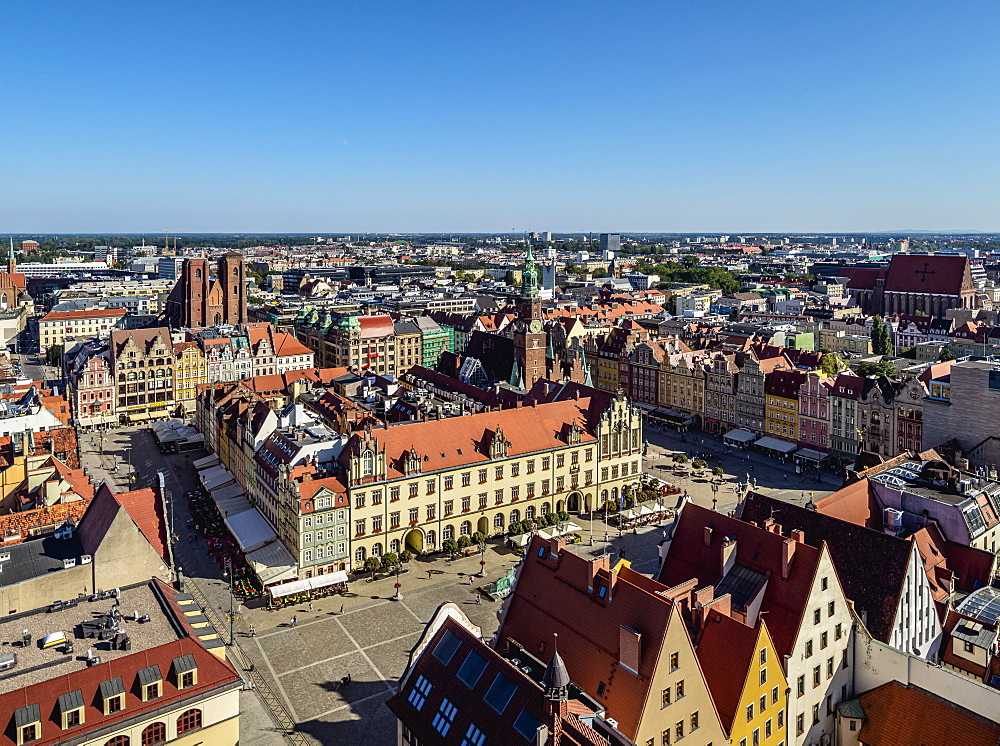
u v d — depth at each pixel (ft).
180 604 258.98
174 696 211.82
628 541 453.58
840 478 579.48
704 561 278.67
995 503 348.59
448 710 210.18
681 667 211.00
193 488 542.98
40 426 455.63
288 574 391.86
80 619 237.86
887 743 239.91
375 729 282.77
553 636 237.04
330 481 407.85
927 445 501.56
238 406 552.82
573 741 177.37
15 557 265.95
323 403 577.02
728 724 222.48
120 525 263.70
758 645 224.12
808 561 246.68
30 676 206.49
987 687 224.53
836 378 616.39
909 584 269.03
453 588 395.96
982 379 464.65
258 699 299.99
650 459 627.05
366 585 400.06
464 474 447.83
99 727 199.00
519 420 483.51
